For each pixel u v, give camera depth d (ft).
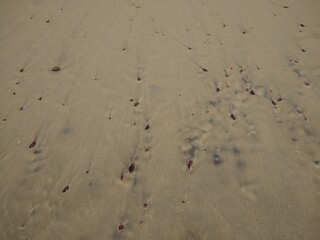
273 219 7.13
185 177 8.09
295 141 8.71
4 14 14.69
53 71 11.42
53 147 8.95
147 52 12.05
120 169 8.36
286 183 7.78
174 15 14.06
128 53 12.04
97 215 7.44
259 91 10.25
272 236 6.85
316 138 8.73
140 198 7.72
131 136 9.14
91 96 10.41
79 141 9.07
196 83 10.68
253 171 8.09
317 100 9.80
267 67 11.12
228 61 11.48
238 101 9.98
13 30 13.57
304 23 13.17
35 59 11.99
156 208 7.50
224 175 8.06
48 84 10.91
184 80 10.81
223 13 14.05
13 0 15.83
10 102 10.30
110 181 8.10
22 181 8.18
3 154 8.80
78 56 12.02
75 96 10.44
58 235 7.13
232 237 6.89
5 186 8.07
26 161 8.63
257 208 7.35
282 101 9.86
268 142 8.75
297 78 10.62
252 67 11.16
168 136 9.09
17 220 7.41
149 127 9.36
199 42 12.42
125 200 7.70
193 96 10.24
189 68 11.27
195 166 8.32
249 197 7.57
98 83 10.85
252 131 9.07
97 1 15.38
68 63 11.73
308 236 6.80
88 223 7.30
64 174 8.30
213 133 9.11
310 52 11.63
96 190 7.92
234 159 8.41
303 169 8.04
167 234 7.04
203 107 9.86
